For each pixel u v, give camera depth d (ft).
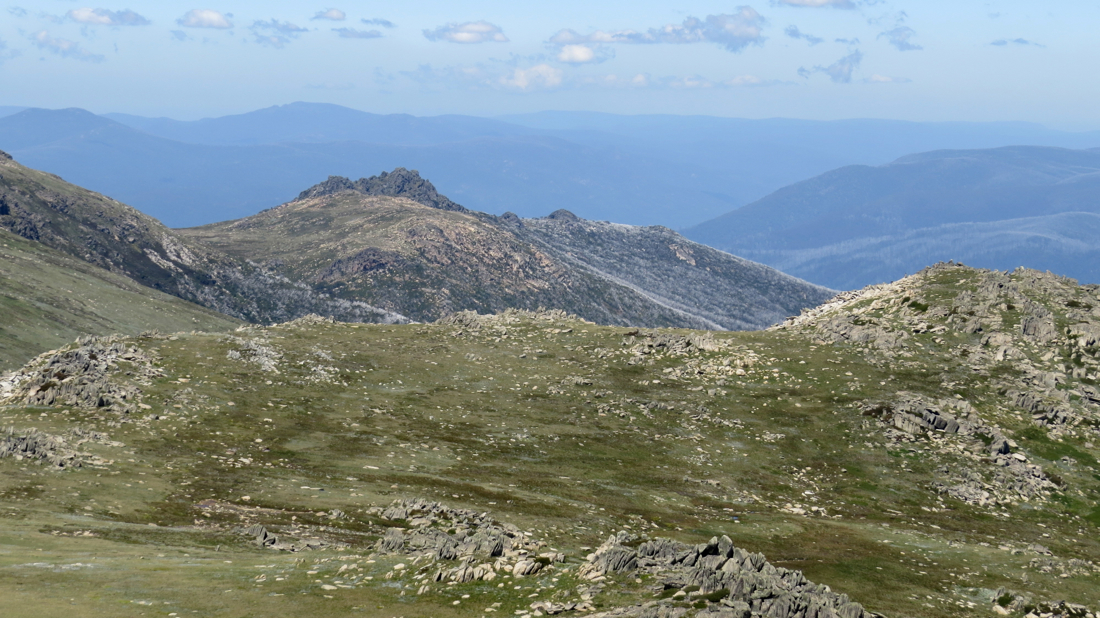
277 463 211.41
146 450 203.82
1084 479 269.23
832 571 177.68
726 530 204.13
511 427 279.49
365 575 120.98
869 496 253.03
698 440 285.64
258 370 293.43
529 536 169.89
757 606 102.42
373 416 271.49
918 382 331.57
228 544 142.92
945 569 187.93
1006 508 252.01
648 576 115.24
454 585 116.06
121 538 137.39
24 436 186.29
